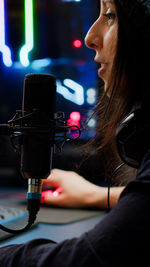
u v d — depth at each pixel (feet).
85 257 1.80
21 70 8.03
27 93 2.36
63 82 7.90
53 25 8.21
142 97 2.18
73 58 8.12
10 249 2.14
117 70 2.18
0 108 7.89
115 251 1.76
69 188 4.24
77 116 7.34
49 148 2.36
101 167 5.12
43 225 3.49
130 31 2.11
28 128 2.26
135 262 1.74
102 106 2.65
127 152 2.09
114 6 2.25
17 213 3.60
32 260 1.98
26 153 2.35
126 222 1.79
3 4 7.54
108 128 2.51
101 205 4.08
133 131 2.09
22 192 5.47
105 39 2.35
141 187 1.84
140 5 2.10
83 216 3.79
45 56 8.23
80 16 8.06
